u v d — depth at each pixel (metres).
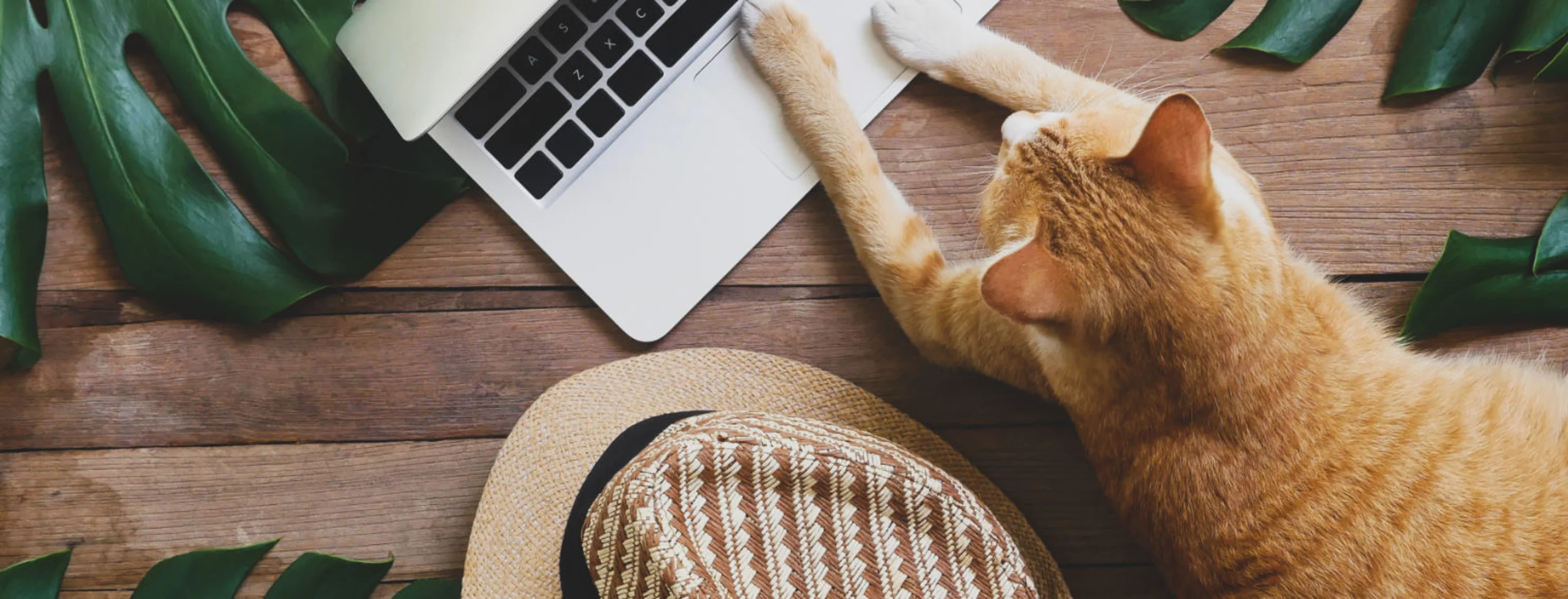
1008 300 0.60
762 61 0.82
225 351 0.89
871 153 0.84
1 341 0.87
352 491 0.90
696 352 0.83
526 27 0.73
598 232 0.84
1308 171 0.86
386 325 0.89
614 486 0.63
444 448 0.90
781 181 0.85
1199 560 0.74
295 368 0.90
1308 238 0.87
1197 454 0.71
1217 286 0.65
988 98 0.84
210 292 0.84
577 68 0.81
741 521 0.62
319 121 0.83
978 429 0.88
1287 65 0.85
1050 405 0.88
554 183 0.83
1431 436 0.71
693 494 0.61
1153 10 0.85
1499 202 0.85
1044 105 0.81
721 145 0.84
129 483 0.90
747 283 0.88
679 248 0.85
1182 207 0.64
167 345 0.89
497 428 0.90
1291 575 0.70
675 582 0.58
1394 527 0.69
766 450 0.62
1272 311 0.69
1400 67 0.83
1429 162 0.85
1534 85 0.84
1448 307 0.82
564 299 0.89
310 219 0.84
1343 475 0.70
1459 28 0.82
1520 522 0.68
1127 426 0.73
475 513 0.89
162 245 0.84
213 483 0.90
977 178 0.87
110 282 0.88
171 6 0.82
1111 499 0.78
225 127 0.83
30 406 0.89
